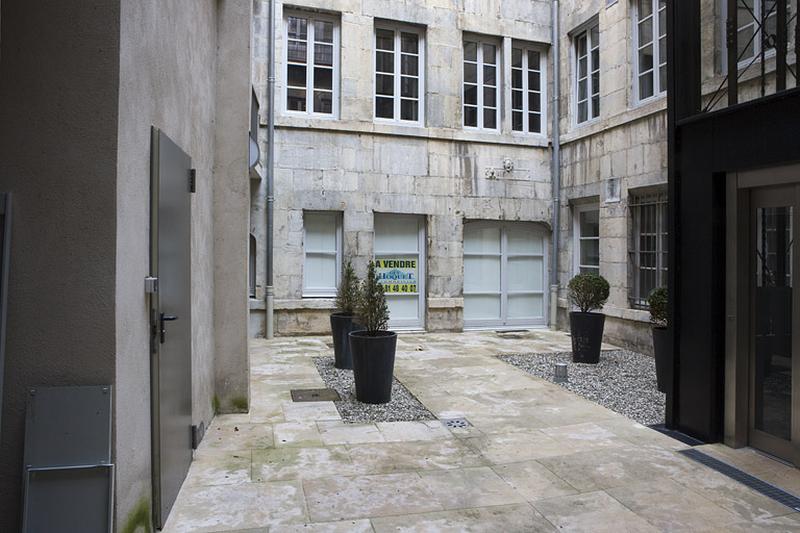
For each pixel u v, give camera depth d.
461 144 10.49
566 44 10.56
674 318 4.89
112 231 2.34
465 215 10.50
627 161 8.78
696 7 4.85
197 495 3.46
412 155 10.19
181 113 3.64
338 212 9.95
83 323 2.33
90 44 2.33
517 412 5.39
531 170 10.88
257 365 7.38
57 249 2.31
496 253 10.92
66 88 2.32
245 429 4.76
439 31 10.34
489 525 3.15
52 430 2.30
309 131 9.63
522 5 10.80
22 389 2.30
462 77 10.52
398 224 10.38
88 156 2.33
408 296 10.45
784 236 4.28
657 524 3.21
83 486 2.31
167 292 3.14
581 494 3.59
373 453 4.24
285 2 9.47
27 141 2.30
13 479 2.30
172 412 3.29
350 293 7.46
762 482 3.81
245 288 5.25
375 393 5.62
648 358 8.10
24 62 2.30
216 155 5.18
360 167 9.89
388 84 10.37
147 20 2.77
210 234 4.94
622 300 8.90
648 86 8.62
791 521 3.26
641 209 8.78
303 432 4.71
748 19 6.37
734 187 4.47
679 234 4.90
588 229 10.29
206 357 4.72
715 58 6.64
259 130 9.36
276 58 9.52
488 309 10.89
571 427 4.95
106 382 2.35
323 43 9.97
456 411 5.41
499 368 7.34
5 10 2.30
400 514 3.26
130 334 2.55
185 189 3.67
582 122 10.41
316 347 8.69
